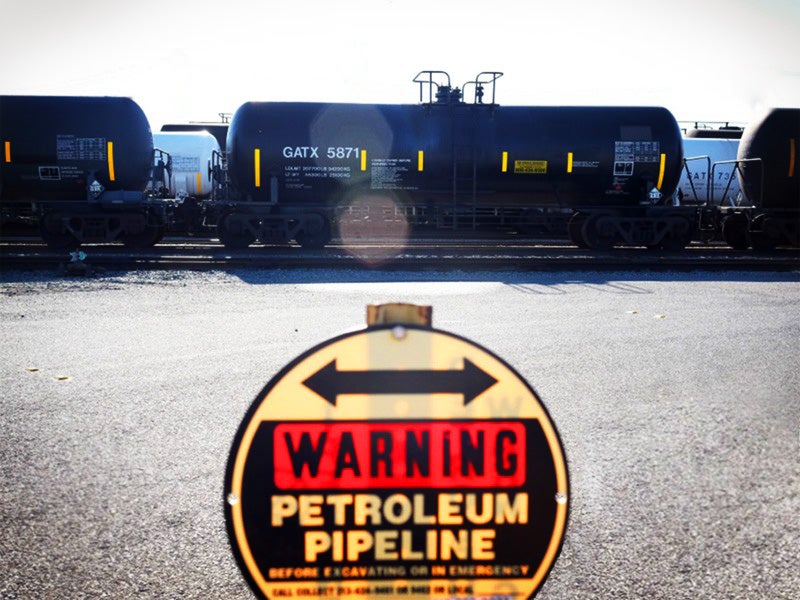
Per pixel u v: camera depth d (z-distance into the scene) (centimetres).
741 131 2670
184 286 1236
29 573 307
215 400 585
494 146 1738
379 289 1219
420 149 1723
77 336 841
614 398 595
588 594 292
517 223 1892
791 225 1916
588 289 1255
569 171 1766
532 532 140
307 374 137
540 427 139
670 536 345
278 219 1766
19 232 2280
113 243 1955
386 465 138
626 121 1794
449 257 1532
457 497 139
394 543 139
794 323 955
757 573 311
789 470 434
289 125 1728
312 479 137
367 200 1770
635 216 1842
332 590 138
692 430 513
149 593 292
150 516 366
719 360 738
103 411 553
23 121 1720
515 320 948
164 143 2456
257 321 936
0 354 746
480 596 140
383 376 138
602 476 422
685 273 1488
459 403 139
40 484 408
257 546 137
